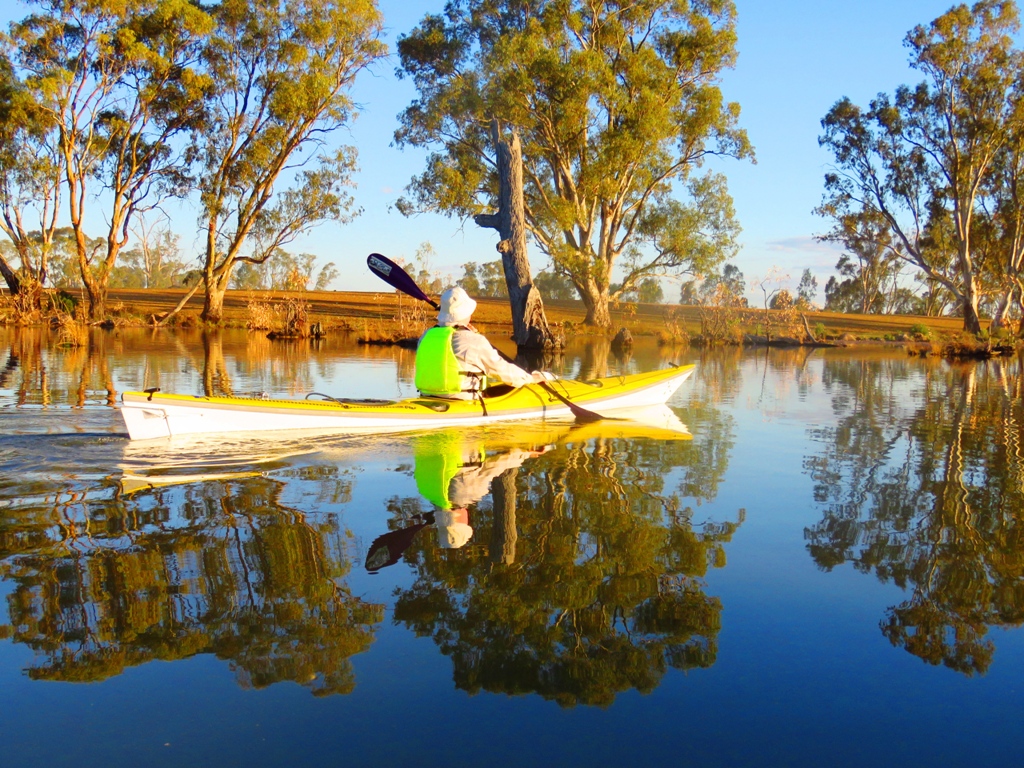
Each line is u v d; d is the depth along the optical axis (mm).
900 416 9703
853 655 2893
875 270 85312
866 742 2330
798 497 5277
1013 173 37375
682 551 4043
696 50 31375
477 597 3365
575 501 5031
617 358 20875
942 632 3100
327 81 30797
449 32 33125
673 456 6691
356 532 4254
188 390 11125
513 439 7363
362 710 2465
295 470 5805
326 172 32531
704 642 2982
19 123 27844
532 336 24672
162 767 2148
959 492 5500
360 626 3047
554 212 30781
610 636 3006
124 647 2855
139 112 30031
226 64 30781
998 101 35969
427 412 7680
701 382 14305
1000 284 42312
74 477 5477
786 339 30594
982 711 2518
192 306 40688
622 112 30141
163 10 28062
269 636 2957
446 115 32031
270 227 33406
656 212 34656
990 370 18797
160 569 3623
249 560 3779
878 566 3859
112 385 11289
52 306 30562
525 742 2295
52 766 2141
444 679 2662
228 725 2365
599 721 2420
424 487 5332
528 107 29844
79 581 3473
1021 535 4434
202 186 32094
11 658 2768
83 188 29906
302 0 30453
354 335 29141
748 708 2518
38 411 8383
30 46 27672
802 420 9211
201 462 6031
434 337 8008
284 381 12820
